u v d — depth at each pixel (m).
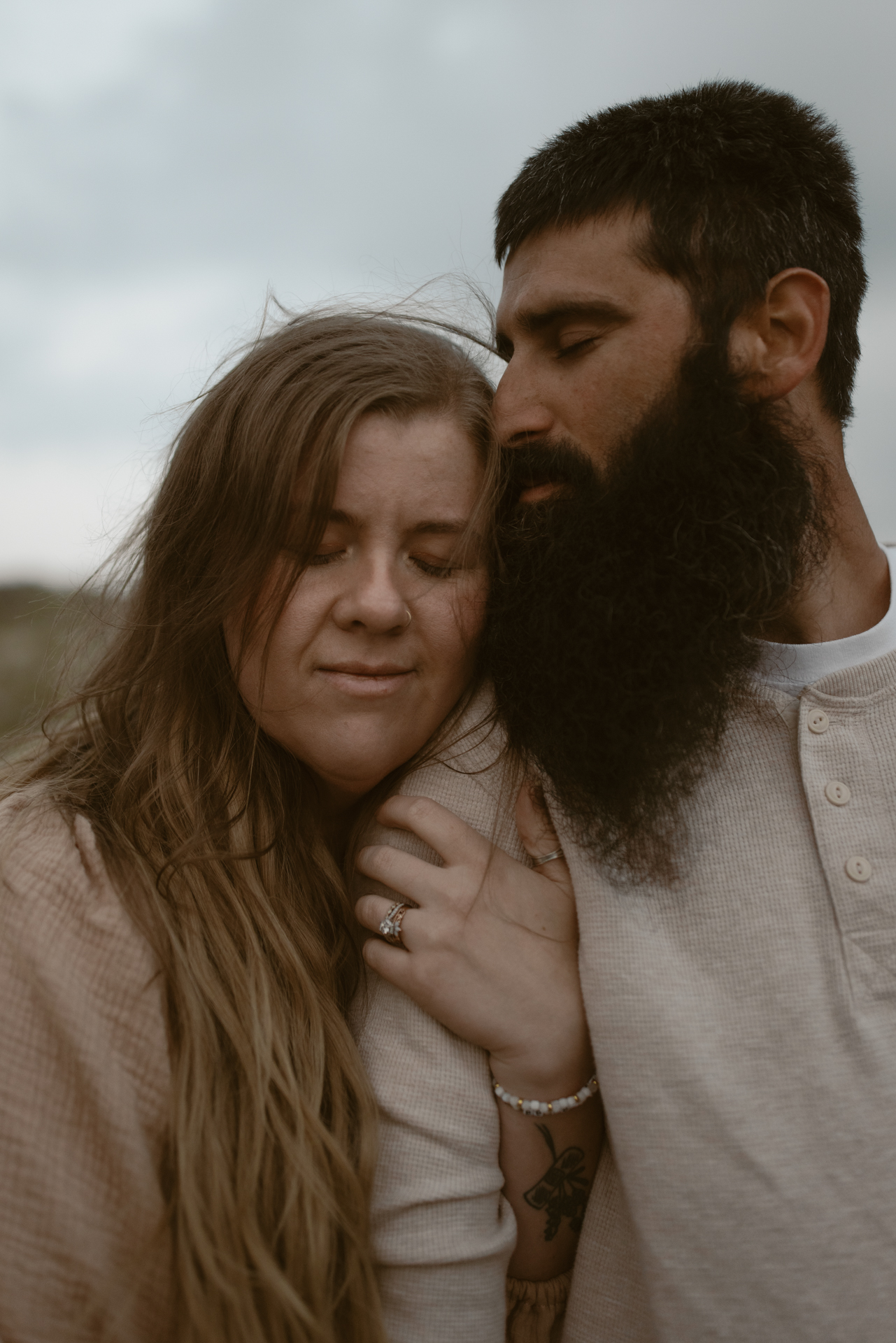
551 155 1.43
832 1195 1.07
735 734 1.27
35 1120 1.06
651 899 1.22
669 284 1.30
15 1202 1.04
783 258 1.34
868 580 1.43
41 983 1.10
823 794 1.19
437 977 1.22
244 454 1.26
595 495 1.34
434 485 1.25
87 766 1.45
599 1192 1.28
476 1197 1.19
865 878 1.14
